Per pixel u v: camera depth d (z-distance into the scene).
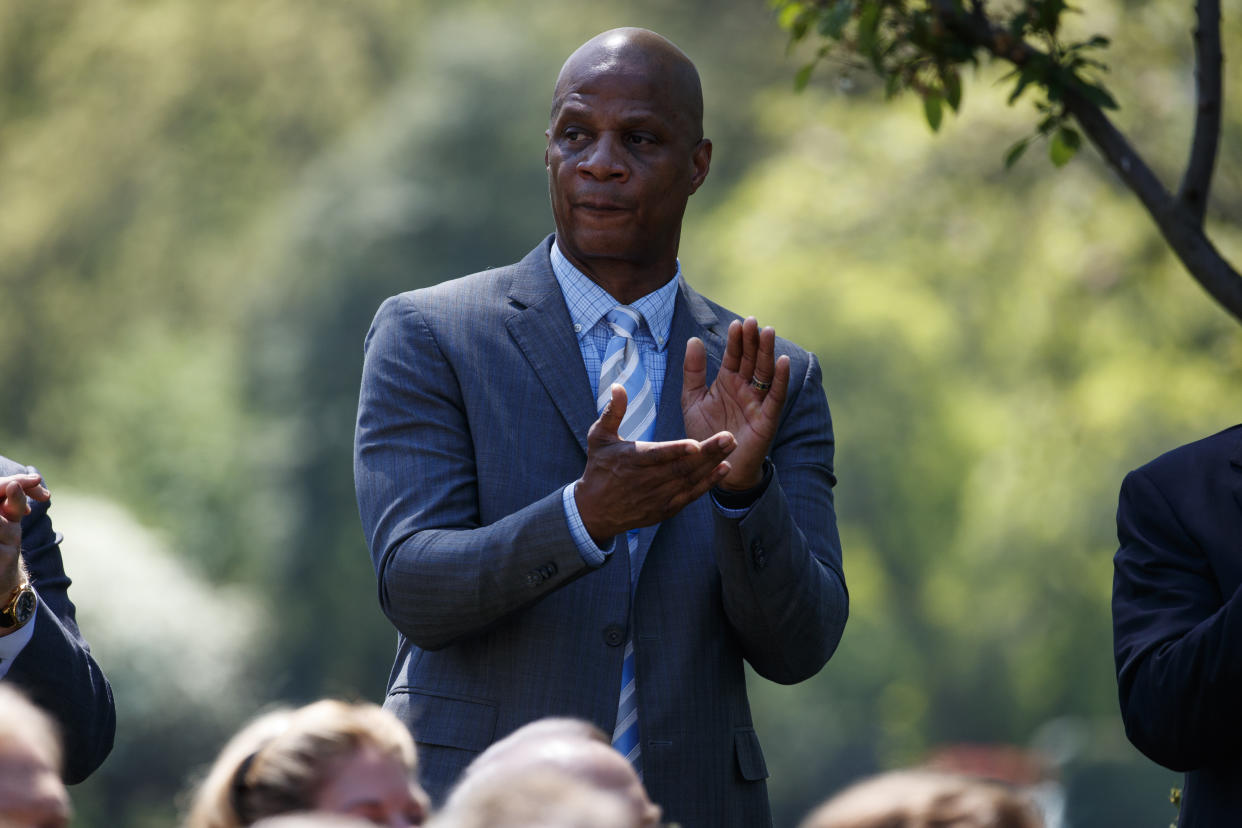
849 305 72.56
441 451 9.38
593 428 8.67
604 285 9.79
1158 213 13.21
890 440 78.06
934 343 73.25
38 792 6.63
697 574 9.42
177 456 72.00
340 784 7.34
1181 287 34.47
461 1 84.88
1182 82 29.78
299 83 84.56
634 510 8.60
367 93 85.25
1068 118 13.63
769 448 9.17
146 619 47.09
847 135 38.81
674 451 8.47
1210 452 9.38
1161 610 9.11
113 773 46.16
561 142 9.80
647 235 9.72
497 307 9.75
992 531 67.50
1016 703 79.19
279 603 70.56
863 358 75.00
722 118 70.25
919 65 13.97
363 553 71.81
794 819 78.81
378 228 75.25
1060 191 33.84
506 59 77.25
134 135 82.06
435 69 78.06
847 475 79.62
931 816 6.68
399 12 85.94
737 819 9.35
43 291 82.31
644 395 9.66
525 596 8.73
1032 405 40.75
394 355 9.62
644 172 9.65
